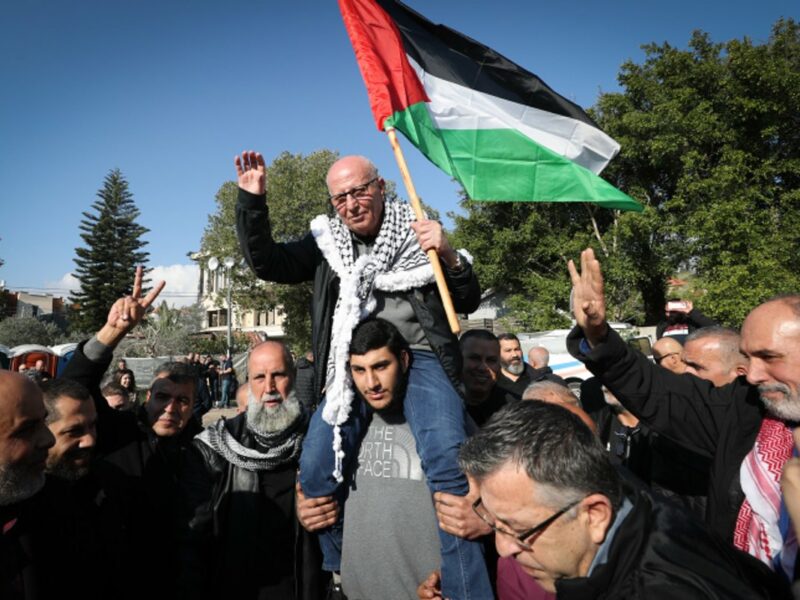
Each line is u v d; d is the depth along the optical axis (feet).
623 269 65.36
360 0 10.96
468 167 11.12
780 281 57.11
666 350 14.20
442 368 8.62
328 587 9.47
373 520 8.23
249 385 10.21
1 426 6.67
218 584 9.25
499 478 5.14
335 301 9.05
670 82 67.51
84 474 8.96
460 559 7.66
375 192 8.97
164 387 11.00
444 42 11.53
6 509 7.29
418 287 8.80
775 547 7.01
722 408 8.48
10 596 6.95
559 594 5.10
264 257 9.10
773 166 66.59
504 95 11.47
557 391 9.43
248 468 9.57
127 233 135.95
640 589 4.76
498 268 74.79
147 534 10.16
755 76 65.41
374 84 10.33
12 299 178.09
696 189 62.80
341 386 8.13
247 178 9.09
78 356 10.27
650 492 5.69
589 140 11.28
